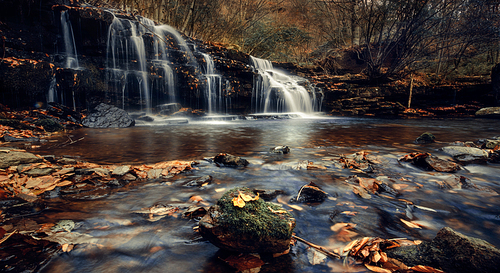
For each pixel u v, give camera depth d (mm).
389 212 2133
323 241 1688
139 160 3828
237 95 13359
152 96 11070
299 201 2346
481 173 3312
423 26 14320
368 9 16281
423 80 16500
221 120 11484
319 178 3004
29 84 7711
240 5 17859
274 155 4273
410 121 11492
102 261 1441
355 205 2266
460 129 8438
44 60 9016
